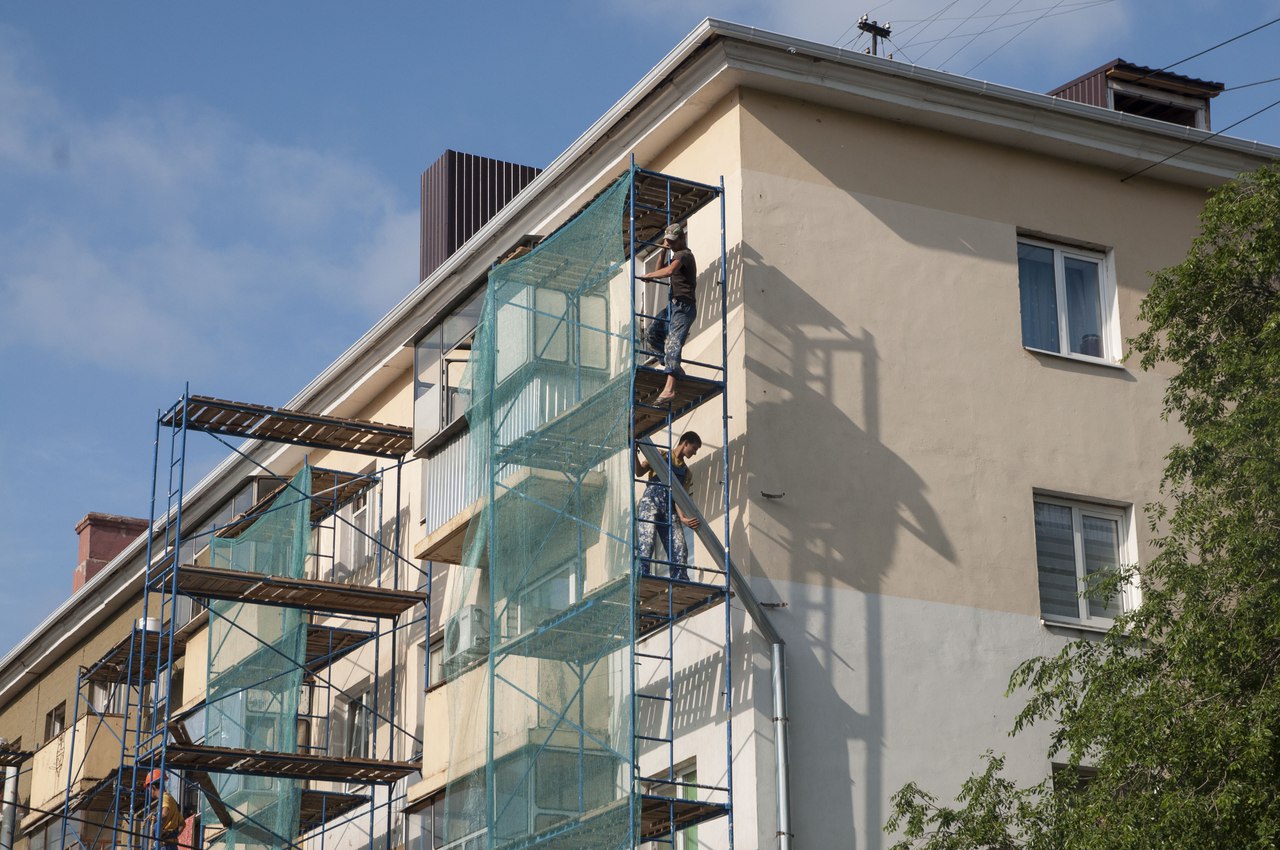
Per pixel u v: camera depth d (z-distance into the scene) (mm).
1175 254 23500
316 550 30422
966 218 22062
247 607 27281
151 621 31984
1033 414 21703
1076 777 16875
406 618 27406
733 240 20641
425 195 30406
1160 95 25984
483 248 25250
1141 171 23406
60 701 39750
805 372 20406
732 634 19375
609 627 18484
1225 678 15930
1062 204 22859
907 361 21062
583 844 17984
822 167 21297
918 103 21750
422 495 27500
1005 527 21031
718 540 19531
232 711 26547
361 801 25812
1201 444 17312
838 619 19656
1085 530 21844
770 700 18938
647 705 20328
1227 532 16672
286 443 28984
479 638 21188
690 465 20453
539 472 19953
